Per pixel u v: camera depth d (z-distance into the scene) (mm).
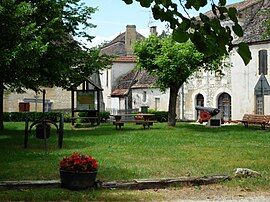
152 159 13734
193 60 26688
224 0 3174
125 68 53062
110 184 9375
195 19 3238
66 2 23672
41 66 22484
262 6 36656
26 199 8367
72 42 25984
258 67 33812
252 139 20875
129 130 26562
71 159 9227
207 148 16984
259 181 10211
